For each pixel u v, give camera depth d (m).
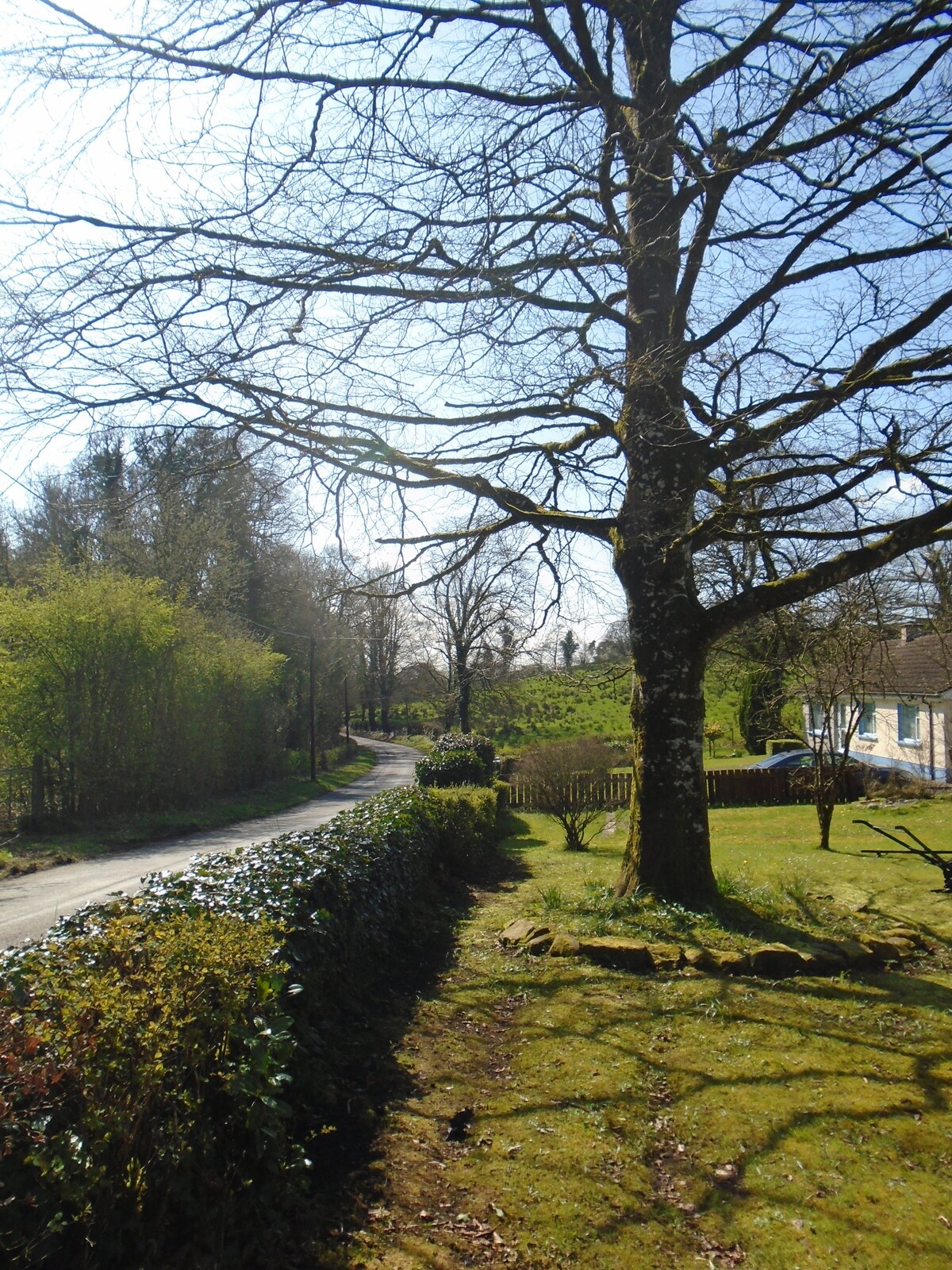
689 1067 4.66
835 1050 4.86
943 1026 5.25
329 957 5.19
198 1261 2.74
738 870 10.52
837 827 17.31
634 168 6.35
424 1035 5.25
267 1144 3.18
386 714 68.75
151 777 21.06
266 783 30.89
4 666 17.44
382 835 7.77
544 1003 5.77
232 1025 3.17
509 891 11.05
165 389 6.54
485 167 5.75
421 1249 3.05
